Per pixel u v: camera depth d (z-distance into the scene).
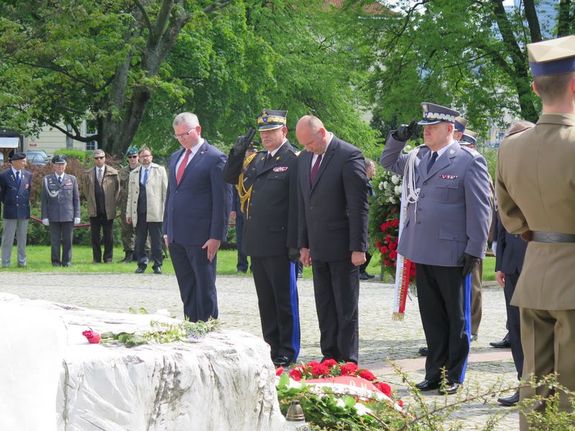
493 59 28.33
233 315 12.93
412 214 8.12
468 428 6.55
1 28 29.41
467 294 7.94
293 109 43.09
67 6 28.27
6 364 3.19
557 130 4.83
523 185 4.93
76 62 29.02
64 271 20.11
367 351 10.11
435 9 27.86
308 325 12.10
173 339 4.37
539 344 4.98
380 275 19.36
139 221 19.72
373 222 10.27
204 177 9.72
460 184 7.91
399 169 8.44
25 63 29.75
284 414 5.14
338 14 30.80
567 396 4.79
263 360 4.45
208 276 9.77
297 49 43.22
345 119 44.97
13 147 42.69
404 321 12.63
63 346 3.32
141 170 19.81
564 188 4.77
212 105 38.62
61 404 3.64
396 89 29.27
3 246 21.17
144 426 3.87
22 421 3.15
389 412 5.10
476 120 29.17
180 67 37.16
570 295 4.78
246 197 9.28
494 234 8.93
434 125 8.02
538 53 4.89
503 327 12.30
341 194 8.55
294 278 9.19
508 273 8.01
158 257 19.69
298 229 8.84
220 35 38.16
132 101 32.22
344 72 34.31
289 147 9.30
